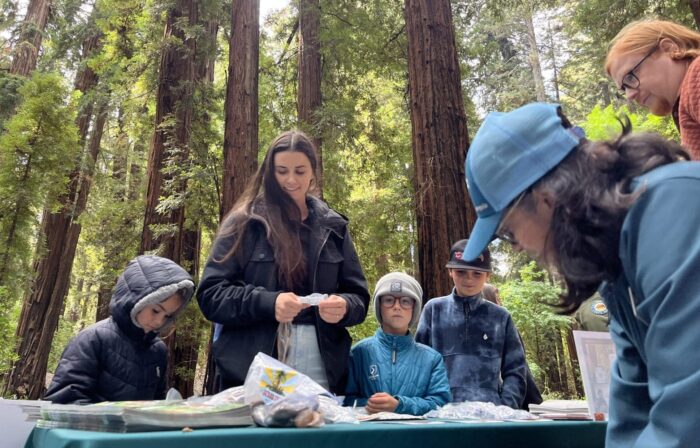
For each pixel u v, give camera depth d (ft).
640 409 2.86
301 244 6.65
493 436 3.78
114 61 37.76
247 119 26.81
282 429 3.27
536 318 29.78
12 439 4.74
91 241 34.12
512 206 2.76
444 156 17.56
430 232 16.98
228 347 6.10
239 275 6.44
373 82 39.32
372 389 7.35
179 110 29.45
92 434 3.04
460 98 18.62
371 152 37.24
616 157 2.64
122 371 6.97
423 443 3.52
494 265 33.60
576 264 2.54
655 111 6.25
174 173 28.25
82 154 38.70
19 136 23.67
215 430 3.19
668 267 2.29
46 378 42.57
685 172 2.47
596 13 26.27
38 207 23.71
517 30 53.83
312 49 33.71
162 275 6.91
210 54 31.35
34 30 42.52
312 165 6.74
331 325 6.31
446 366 9.56
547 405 6.37
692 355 2.16
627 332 2.83
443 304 10.12
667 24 6.05
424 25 19.13
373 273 34.17
